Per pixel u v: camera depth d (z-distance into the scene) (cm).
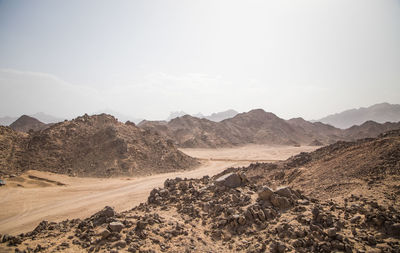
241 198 1977
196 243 1488
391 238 1291
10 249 1407
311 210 1642
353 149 3550
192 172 6688
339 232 1398
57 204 3728
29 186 4575
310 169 3588
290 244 1359
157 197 2341
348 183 2664
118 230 1570
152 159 6994
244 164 8150
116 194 4316
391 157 2767
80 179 5331
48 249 1401
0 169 5081
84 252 1370
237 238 1520
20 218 3147
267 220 1636
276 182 3634
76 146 6531
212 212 1891
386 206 1762
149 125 14988
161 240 1500
